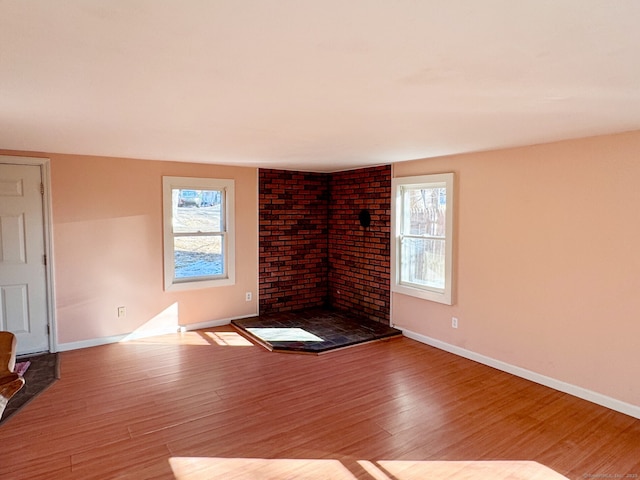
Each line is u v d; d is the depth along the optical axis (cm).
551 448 262
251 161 489
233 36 140
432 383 362
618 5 118
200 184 509
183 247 513
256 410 311
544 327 356
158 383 359
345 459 250
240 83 192
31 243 417
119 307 468
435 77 182
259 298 570
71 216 434
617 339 309
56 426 285
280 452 256
